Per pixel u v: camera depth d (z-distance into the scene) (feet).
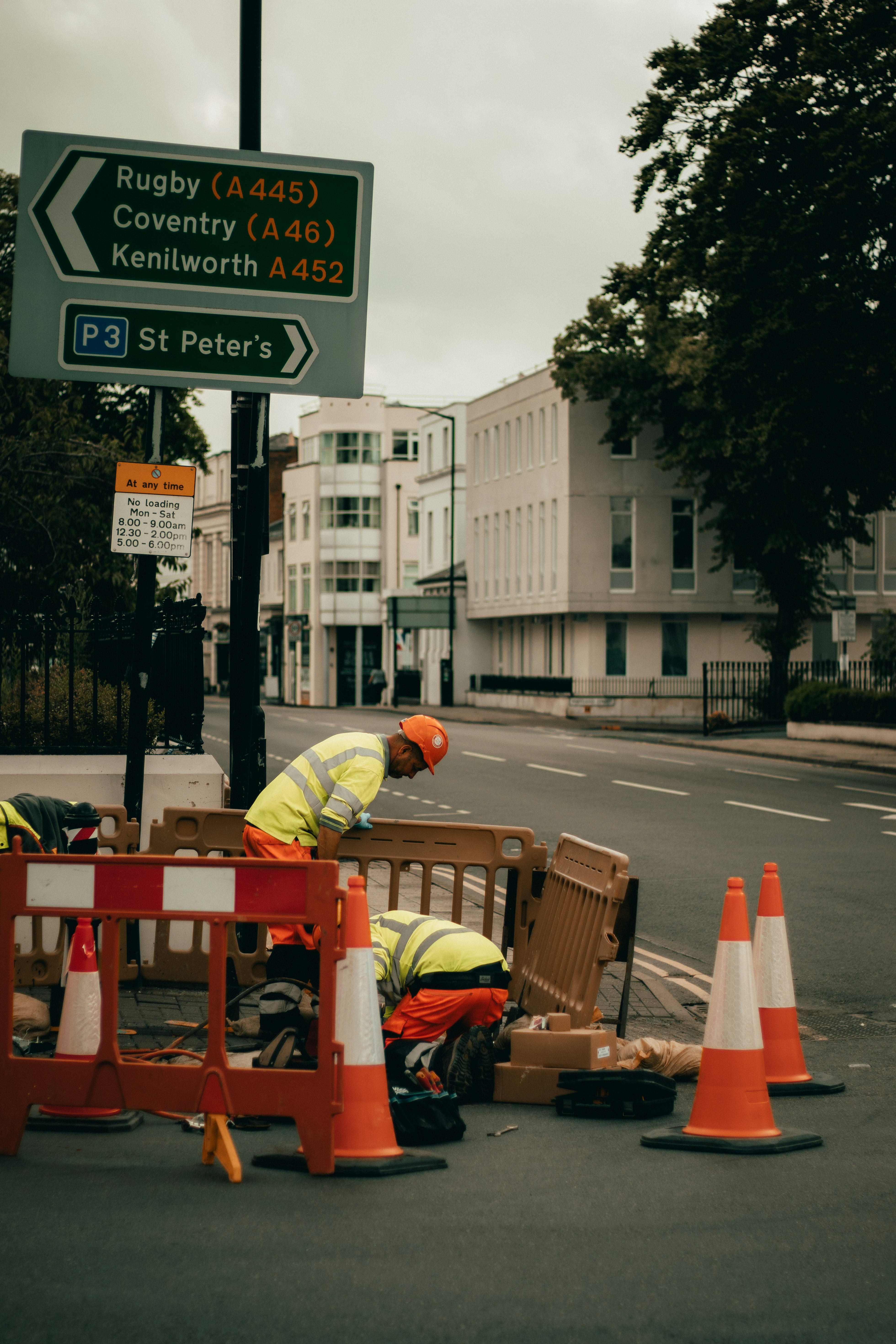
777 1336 11.19
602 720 153.79
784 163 70.03
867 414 73.31
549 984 22.31
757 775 79.66
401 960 19.95
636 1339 11.10
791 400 70.95
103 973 15.80
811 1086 20.45
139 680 26.32
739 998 17.51
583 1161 16.48
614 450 159.74
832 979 29.45
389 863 24.27
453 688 195.11
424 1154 16.38
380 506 244.22
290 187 25.73
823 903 38.24
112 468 64.59
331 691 248.73
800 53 69.51
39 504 63.21
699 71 71.92
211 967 15.65
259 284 25.71
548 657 173.99
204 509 303.68
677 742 110.11
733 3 70.79
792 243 68.39
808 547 131.34
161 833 25.25
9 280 71.15
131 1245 13.00
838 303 68.23
